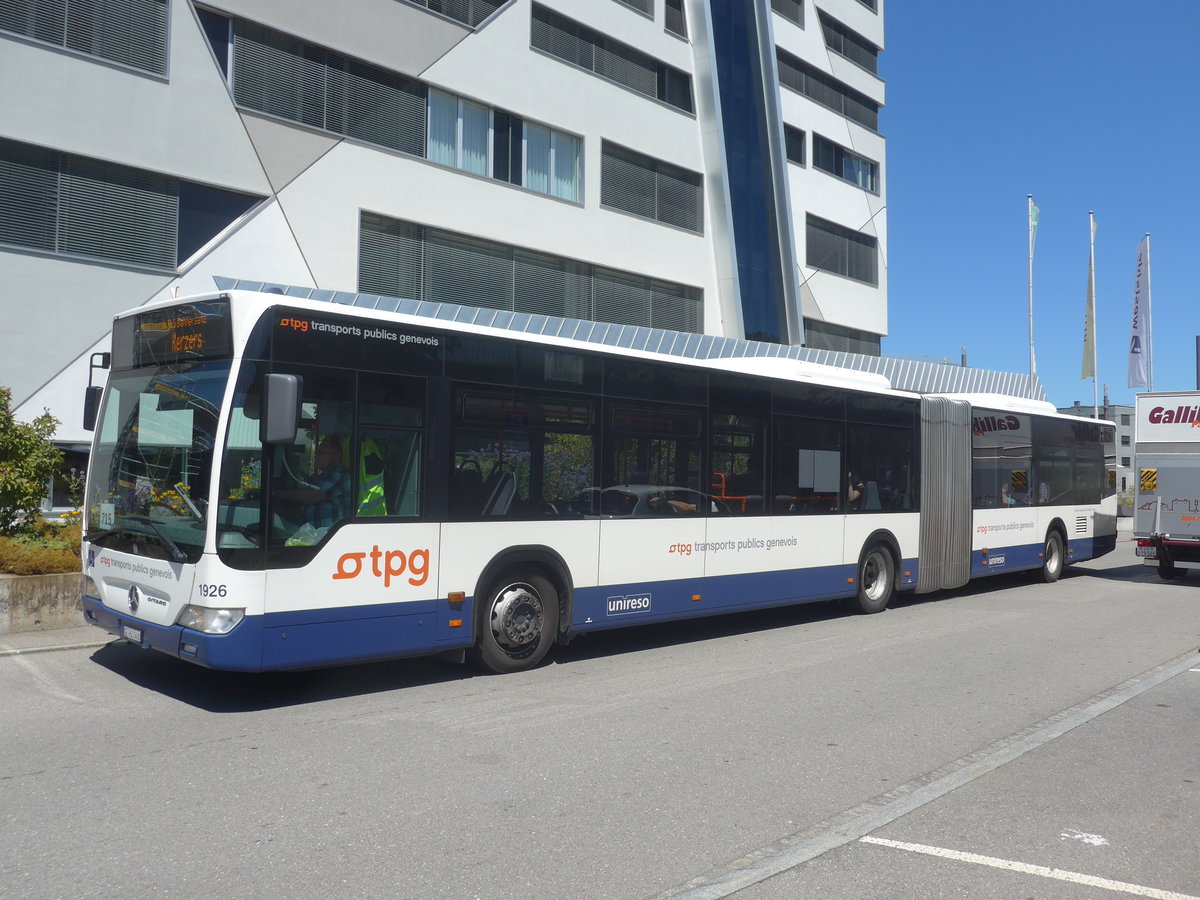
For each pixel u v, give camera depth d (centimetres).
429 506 795
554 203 2361
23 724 673
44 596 990
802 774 595
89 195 1576
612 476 948
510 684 829
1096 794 571
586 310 2475
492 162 2236
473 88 2172
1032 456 1673
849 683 859
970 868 453
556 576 902
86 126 1563
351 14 1936
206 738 645
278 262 1811
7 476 1070
